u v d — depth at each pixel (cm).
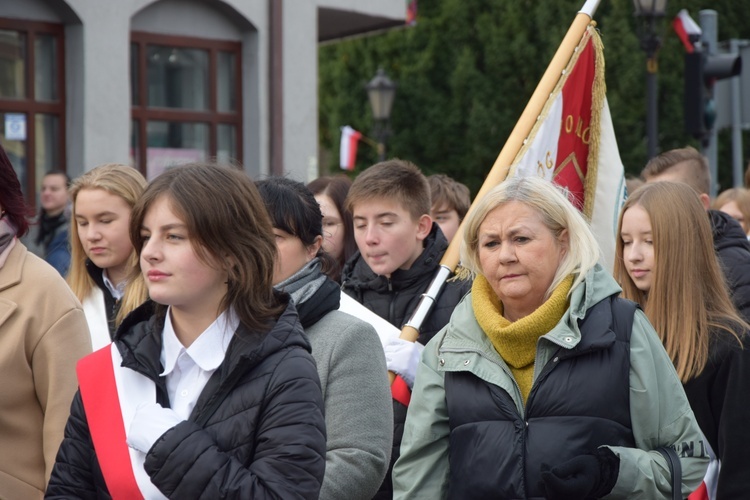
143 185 984
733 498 830
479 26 5456
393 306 1047
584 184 1084
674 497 686
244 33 2922
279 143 2936
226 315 589
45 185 2077
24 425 778
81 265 1005
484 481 688
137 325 615
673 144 5144
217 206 573
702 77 2223
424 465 738
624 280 970
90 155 2614
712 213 1063
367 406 726
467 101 5472
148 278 577
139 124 2762
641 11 2602
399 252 1023
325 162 6500
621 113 5022
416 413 743
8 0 2498
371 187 1015
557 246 713
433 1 5591
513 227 705
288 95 2952
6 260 787
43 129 2598
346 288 1095
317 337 741
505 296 714
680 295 880
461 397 712
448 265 977
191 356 583
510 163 1019
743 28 5150
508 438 688
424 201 1037
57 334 778
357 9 3119
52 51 2602
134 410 596
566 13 5231
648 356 698
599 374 686
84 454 612
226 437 567
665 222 895
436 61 5594
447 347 729
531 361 704
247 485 546
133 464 587
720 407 850
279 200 762
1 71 2516
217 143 2905
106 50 2628
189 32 2825
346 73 5756
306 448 564
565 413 683
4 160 787
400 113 5594
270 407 569
